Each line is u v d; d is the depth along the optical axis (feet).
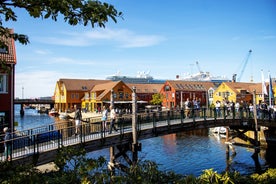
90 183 14.67
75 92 238.27
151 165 16.37
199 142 102.89
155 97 231.30
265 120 80.18
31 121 189.16
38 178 15.43
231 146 78.02
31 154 34.96
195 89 241.35
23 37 18.39
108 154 77.10
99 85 235.40
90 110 221.46
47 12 14.98
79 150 18.11
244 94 215.51
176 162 71.31
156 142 103.55
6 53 62.49
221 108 75.72
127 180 14.97
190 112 70.18
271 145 88.43
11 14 15.83
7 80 61.41
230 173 17.61
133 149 46.83
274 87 200.95
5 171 16.94
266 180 18.94
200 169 64.80
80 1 14.62
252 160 73.41
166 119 65.00
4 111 61.41
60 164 17.56
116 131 49.42
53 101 275.39
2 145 47.42
